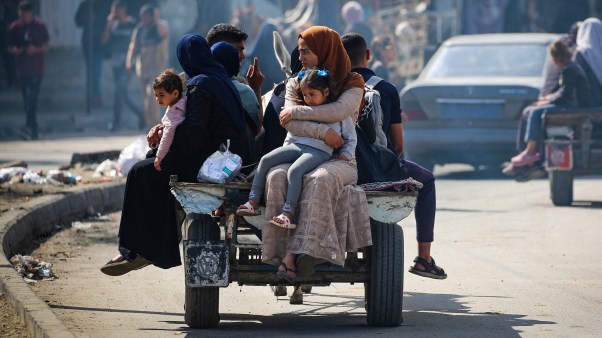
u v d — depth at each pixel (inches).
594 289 946.7
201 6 3056.1
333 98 751.7
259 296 926.4
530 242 1208.8
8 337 710.5
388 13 3388.3
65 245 1177.4
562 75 1571.1
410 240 1236.5
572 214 1443.2
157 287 946.7
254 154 816.9
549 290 942.4
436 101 1804.9
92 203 1450.5
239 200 743.7
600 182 1849.2
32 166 1897.1
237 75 847.1
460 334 762.8
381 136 809.5
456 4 3309.5
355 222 729.6
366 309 806.5
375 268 765.3
